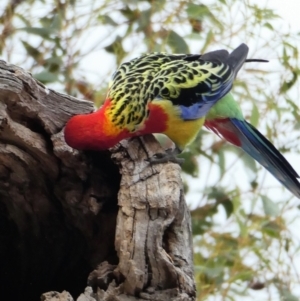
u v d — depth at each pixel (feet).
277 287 30.63
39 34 31.14
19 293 27.12
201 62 25.72
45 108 22.80
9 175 23.72
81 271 25.49
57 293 20.18
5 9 31.76
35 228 25.62
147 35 31.60
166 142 29.91
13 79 21.63
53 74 29.96
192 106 24.38
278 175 28.02
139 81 23.98
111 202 23.65
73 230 25.00
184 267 21.04
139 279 20.08
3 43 31.35
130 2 31.60
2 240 26.37
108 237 23.88
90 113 23.31
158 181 21.81
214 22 31.60
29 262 26.58
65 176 23.54
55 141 22.71
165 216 20.85
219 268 30.27
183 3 31.63
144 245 20.36
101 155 23.72
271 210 30.40
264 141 27.94
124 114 22.95
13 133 22.30
